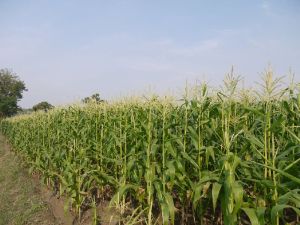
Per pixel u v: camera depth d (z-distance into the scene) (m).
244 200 4.21
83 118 9.85
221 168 4.14
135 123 7.24
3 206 8.34
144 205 5.77
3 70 75.25
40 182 11.11
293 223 5.25
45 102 39.03
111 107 9.52
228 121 4.87
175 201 6.55
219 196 4.15
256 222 3.39
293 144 4.32
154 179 5.21
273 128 3.83
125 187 5.42
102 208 7.36
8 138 28.16
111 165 8.24
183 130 6.26
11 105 70.44
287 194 3.37
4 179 11.91
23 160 16.08
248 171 4.58
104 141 8.53
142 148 6.31
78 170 7.66
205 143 5.83
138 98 8.38
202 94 5.65
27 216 7.33
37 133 14.38
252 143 4.10
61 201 8.62
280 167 3.81
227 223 3.83
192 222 5.85
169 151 5.26
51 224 6.96
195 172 5.50
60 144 10.59
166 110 6.20
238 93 5.69
